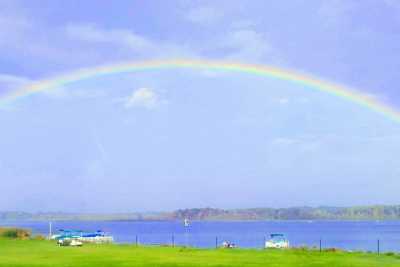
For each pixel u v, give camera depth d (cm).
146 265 4256
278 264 4322
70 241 7188
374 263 4425
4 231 8288
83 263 4419
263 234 19788
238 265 4256
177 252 5538
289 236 17388
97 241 8725
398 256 5050
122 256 5041
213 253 5366
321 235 18238
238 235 18775
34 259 4762
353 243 12750
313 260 4656
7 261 4591
